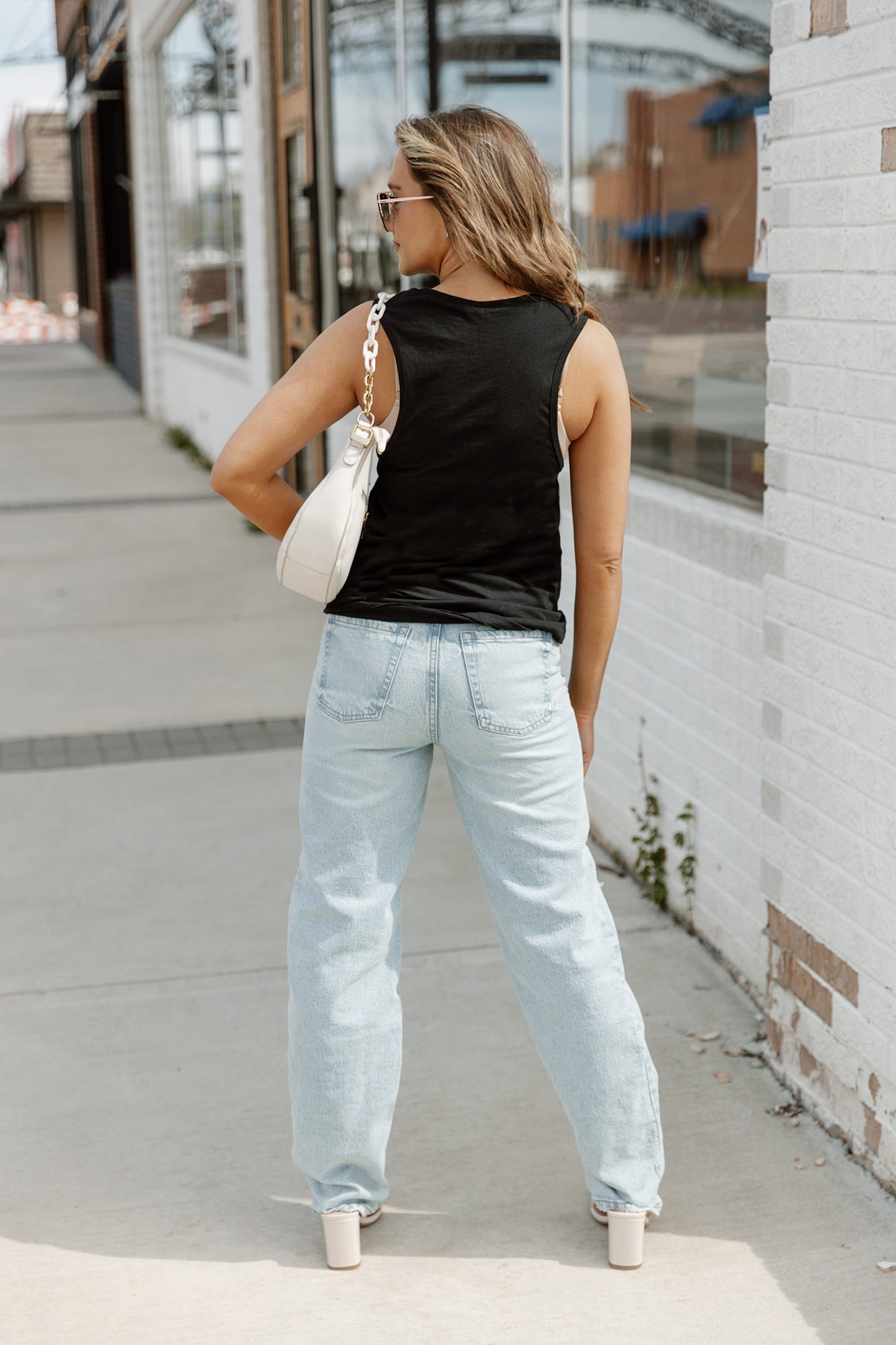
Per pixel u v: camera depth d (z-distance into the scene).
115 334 22.00
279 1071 3.02
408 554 2.06
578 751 2.18
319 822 2.19
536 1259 2.39
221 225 11.31
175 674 6.14
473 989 3.36
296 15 8.24
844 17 2.37
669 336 3.89
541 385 2.01
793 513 2.65
